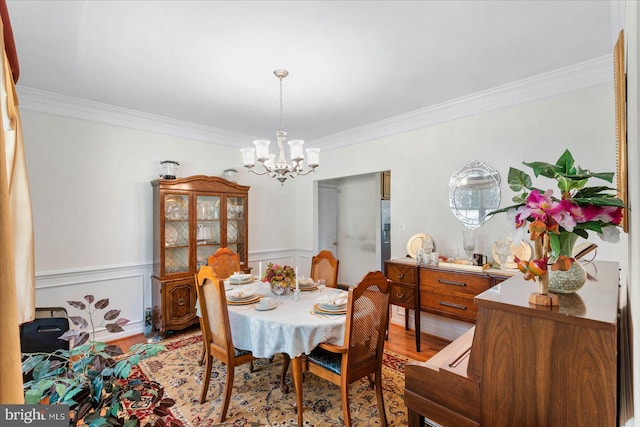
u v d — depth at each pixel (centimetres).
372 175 519
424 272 292
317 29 190
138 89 279
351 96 298
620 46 120
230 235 402
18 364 59
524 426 91
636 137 68
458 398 106
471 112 304
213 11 173
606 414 79
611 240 89
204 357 271
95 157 323
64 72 246
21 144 101
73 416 91
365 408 210
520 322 93
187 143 393
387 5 169
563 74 247
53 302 296
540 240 97
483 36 199
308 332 187
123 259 340
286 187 508
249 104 319
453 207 320
